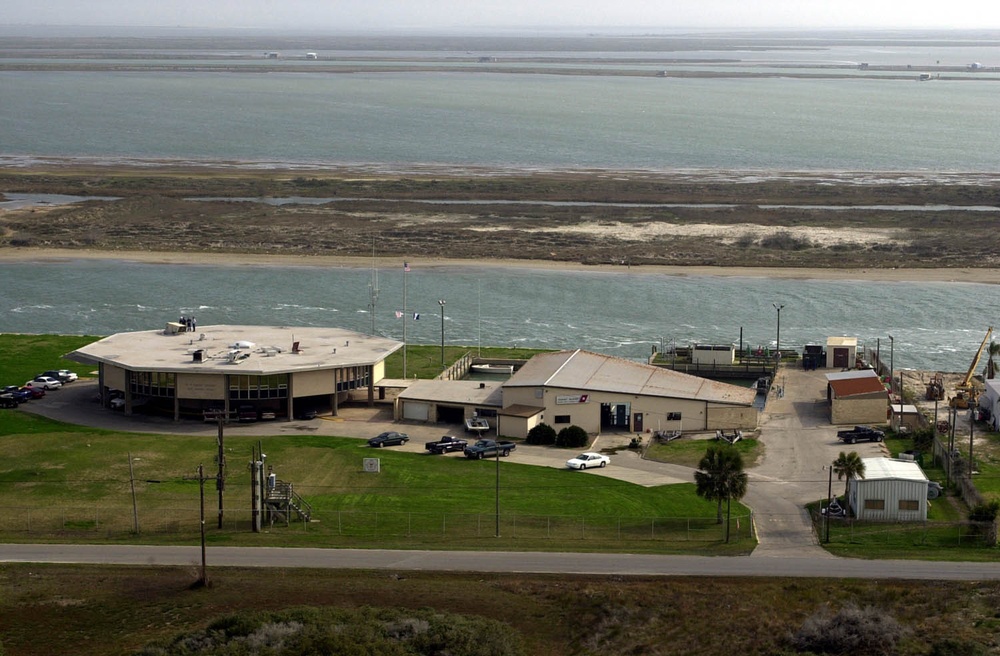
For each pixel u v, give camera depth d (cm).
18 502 10538
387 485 11106
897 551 9138
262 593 8256
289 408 13462
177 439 12644
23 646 7550
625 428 13275
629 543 9350
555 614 7950
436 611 7925
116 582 8494
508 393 13225
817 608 7900
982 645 7206
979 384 15012
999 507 9756
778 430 13088
